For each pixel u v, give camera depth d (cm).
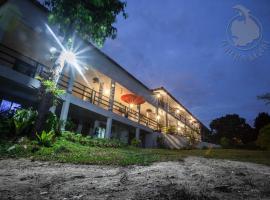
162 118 3491
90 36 1220
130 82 2383
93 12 1150
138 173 572
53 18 1120
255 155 1558
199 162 970
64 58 1162
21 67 1337
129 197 332
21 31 1352
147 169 657
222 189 425
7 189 342
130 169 651
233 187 452
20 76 1180
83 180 450
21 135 974
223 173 654
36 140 957
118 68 2145
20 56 1661
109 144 1482
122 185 417
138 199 323
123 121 2109
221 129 5328
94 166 666
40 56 1672
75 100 1520
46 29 1381
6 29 1299
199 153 1661
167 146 2642
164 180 484
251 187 465
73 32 1184
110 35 1255
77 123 1894
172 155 1268
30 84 1226
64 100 1427
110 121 1916
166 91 3012
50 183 405
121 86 2222
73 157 775
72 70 1551
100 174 535
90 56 1739
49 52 1585
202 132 5053
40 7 1345
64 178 459
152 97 2944
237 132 5047
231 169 764
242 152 1827
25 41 1478
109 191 367
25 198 303
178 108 3891
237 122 5216
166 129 2975
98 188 385
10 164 583
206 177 564
